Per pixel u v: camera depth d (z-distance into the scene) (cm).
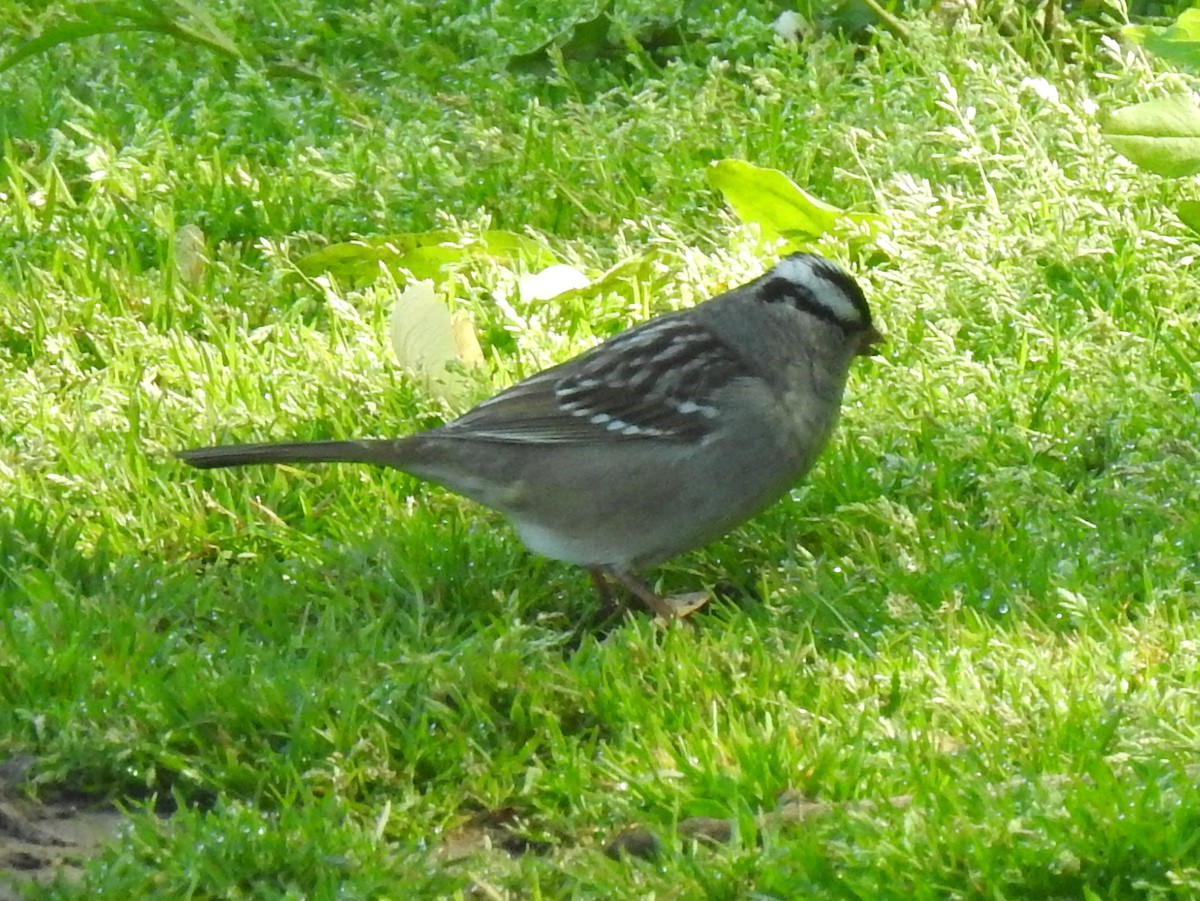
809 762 774
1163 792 718
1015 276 1223
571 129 1476
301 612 948
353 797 796
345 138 1486
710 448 936
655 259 1257
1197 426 1059
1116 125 1143
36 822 781
